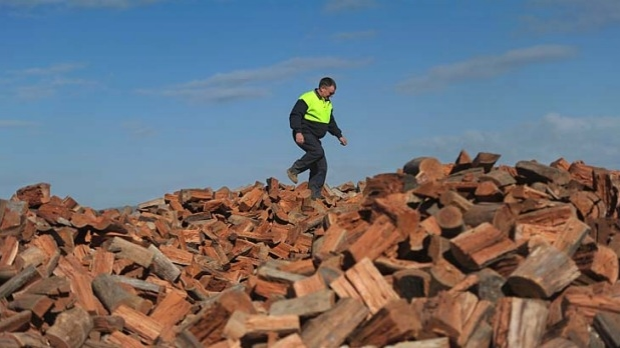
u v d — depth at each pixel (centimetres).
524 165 784
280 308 597
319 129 1575
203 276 1043
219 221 1388
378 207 693
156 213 1399
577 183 794
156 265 962
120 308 775
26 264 830
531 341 560
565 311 604
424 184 708
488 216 668
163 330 743
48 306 754
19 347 701
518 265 629
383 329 560
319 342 564
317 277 625
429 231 660
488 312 586
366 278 605
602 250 669
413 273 627
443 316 561
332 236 708
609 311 603
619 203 795
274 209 1464
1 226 905
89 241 1002
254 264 1224
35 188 1092
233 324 582
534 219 688
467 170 777
